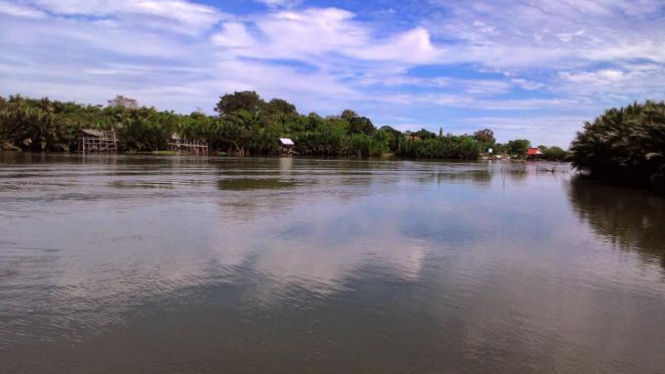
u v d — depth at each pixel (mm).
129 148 94188
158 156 81312
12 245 11953
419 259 11820
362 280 9945
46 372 5879
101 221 15562
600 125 46719
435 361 6438
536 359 6613
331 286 9492
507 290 9555
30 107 88875
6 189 23688
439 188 31422
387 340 7039
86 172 36156
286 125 132500
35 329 7086
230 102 152500
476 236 14891
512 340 7195
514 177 47812
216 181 31672
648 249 13602
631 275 10891
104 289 8891
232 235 13922
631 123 39375
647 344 7195
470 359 6539
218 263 10867
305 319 7742
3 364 6035
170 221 15898
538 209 21922
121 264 10555
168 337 6926
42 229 14016
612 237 15336
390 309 8312
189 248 12172
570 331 7598
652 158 33188
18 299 8266
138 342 6746
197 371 5980
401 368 6211
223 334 7074
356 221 16953
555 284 10055
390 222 16984
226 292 8922
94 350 6473
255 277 9906
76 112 102188
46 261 10625
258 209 19125
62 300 8281
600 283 10227
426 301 8766
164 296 8609
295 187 28969
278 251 12148
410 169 58156
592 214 20594
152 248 12070
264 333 7160
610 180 44656
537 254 12680
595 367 6445
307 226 15695
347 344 6863
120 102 126000
